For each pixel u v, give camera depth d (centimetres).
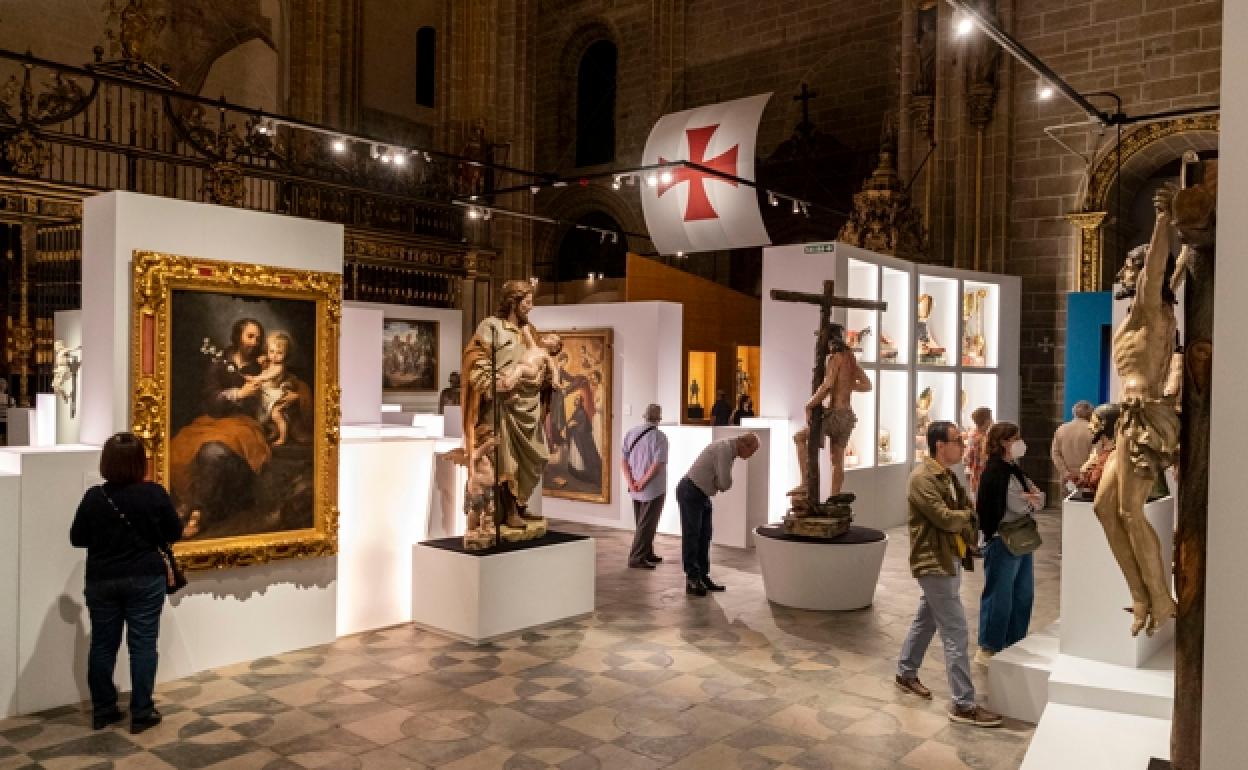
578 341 1288
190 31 1969
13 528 552
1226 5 171
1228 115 171
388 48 2391
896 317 1324
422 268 2027
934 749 522
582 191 2545
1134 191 1666
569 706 579
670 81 2362
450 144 2286
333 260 705
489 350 756
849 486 1173
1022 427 1633
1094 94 1563
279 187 1823
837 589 817
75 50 1805
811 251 1173
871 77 2080
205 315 635
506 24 2295
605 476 1255
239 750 504
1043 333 1619
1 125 1381
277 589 679
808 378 1185
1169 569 566
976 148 1658
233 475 648
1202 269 242
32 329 1409
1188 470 247
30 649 560
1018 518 658
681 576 956
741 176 1673
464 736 529
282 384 675
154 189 1752
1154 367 380
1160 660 543
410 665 656
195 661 635
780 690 615
